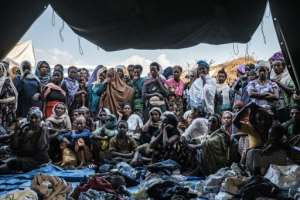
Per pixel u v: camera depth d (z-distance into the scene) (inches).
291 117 149.5
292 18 95.2
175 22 111.8
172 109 181.6
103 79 188.5
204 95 177.9
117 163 145.2
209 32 115.5
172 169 135.4
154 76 183.5
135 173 131.6
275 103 159.5
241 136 140.3
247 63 194.5
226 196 104.0
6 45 97.5
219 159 138.8
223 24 111.6
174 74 188.4
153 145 149.7
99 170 140.5
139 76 189.5
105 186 105.5
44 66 188.4
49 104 176.6
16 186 123.0
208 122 149.2
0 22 96.3
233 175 115.3
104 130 161.8
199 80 181.9
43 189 104.0
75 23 113.4
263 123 126.7
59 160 160.7
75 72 188.5
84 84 188.9
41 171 144.6
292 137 141.0
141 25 113.5
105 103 185.5
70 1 108.9
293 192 100.7
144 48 121.7
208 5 107.6
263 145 126.0
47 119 169.9
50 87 177.5
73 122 170.9
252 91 160.9
